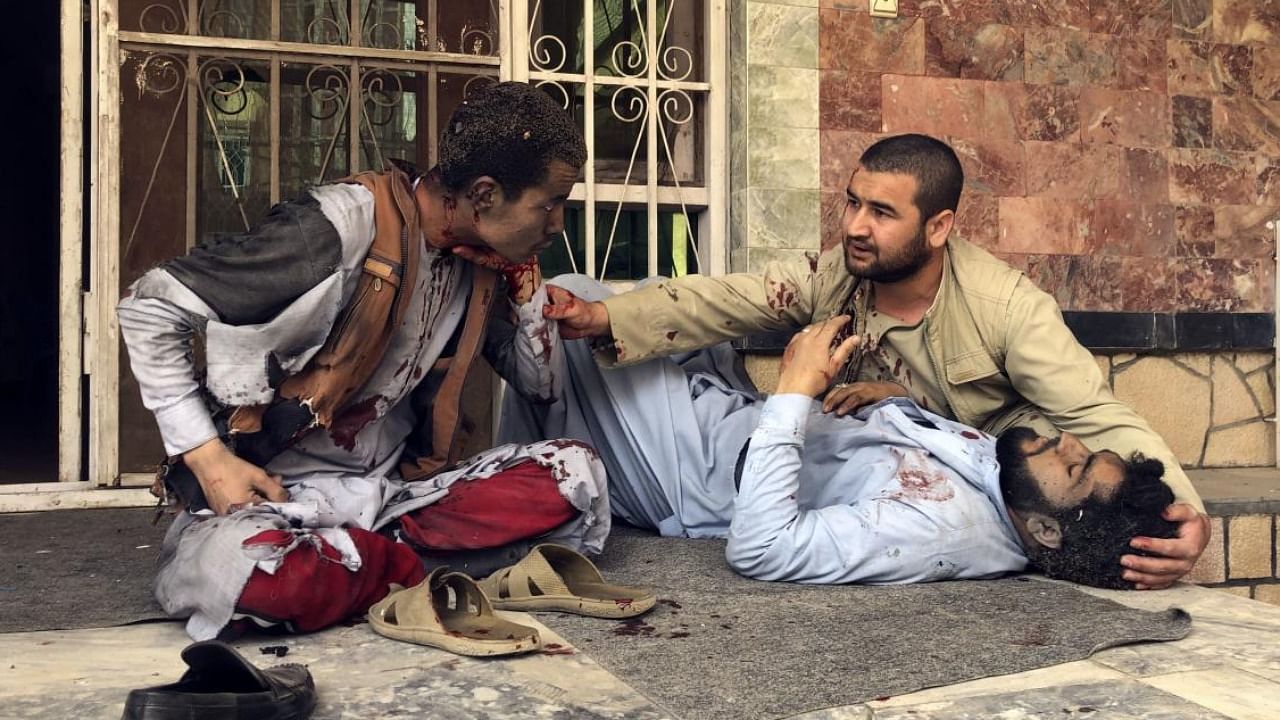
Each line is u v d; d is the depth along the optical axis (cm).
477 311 237
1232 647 190
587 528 244
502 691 164
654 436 291
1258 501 331
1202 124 432
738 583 238
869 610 214
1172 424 422
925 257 263
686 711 156
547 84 397
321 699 160
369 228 208
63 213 361
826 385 246
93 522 325
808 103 395
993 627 201
